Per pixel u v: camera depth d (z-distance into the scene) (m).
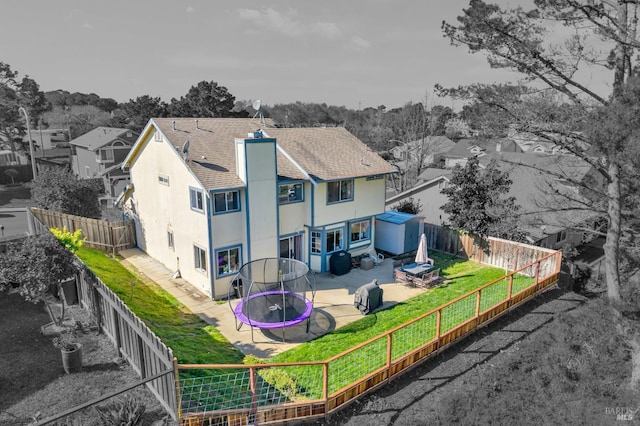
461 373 13.20
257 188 19.48
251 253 19.88
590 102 15.81
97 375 11.59
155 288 20.39
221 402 10.73
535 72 16.28
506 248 23.38
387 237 26.48
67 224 24.81
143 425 9.52
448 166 68.88
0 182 55.22
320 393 11.93
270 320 15.73
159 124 21.88
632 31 14.00
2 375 11.46
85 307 15.52
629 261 20.28
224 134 23.53
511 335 15.75
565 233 32.16
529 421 10.77
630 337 13.83
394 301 19.27
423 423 10.72
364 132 85.25
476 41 16.28
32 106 70.62
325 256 22.97
